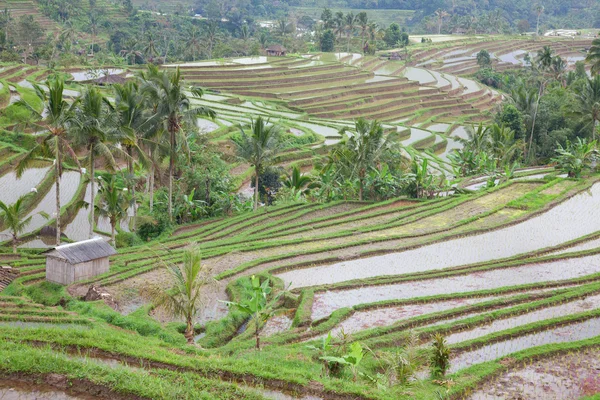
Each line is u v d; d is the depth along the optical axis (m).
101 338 21.72
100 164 60.59
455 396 19.28
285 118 96.50
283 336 25.14
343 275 35.00
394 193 56.97
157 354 20.84
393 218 48.72
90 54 151.38
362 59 160.12
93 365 18.98
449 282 33.16
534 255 37.88
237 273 35.06
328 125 94.19
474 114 123.56
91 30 176.00
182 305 24.72
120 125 43.25
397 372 20.08
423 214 48.59
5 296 30.30
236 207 55.00
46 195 52.59
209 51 164.38
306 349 23.41
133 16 195.38
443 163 80.88
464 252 39.06
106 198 44.19
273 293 31.38
